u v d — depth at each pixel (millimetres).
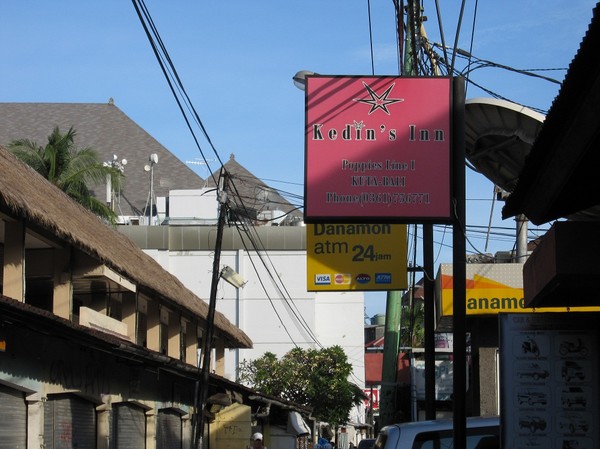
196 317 29328
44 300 22672
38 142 71938
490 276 22688
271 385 50094
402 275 20797
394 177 13227
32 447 16297
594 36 6609
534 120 16109
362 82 13516
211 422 32594
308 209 13156
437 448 10266
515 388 9805
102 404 20500
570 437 9648
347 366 51156
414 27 16531
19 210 15195
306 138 13406
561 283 9375
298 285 64312
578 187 9320
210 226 64250
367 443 28719
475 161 18844
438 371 34344
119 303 25656
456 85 13453
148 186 72562
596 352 9750
